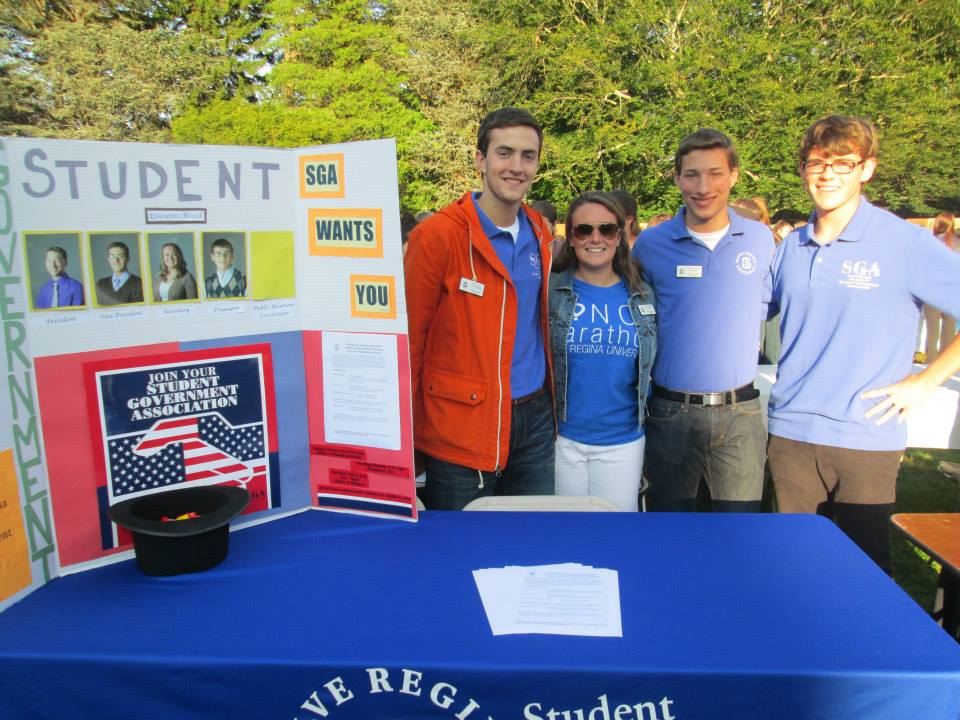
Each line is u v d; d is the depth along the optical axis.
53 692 1.16
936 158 20.42
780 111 19.69
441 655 1.13
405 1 23.75
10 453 1.30
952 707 1.08
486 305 2.01
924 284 2.04
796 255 2.25
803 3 21.61
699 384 2.35
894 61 20.34
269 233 1.57
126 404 1.44
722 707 1.09
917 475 4.31
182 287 1.48
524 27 23.50
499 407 2.04
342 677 1.12
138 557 1.41
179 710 1.15
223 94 27.50
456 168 22.73
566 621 1.22
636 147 20.55
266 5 28.91
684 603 1.28
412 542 1.54
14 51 26.23
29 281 1.32
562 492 2.42
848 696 1.08
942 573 2.06
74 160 1.34
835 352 2.16
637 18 21.31
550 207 5.61
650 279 2.44
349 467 1.67
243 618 1.25
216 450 1.57
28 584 1.33
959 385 2.95
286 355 1.63
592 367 2.31
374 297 1.56
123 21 28.91
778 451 2.30
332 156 1.53
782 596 1.30
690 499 2.51
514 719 1.12
